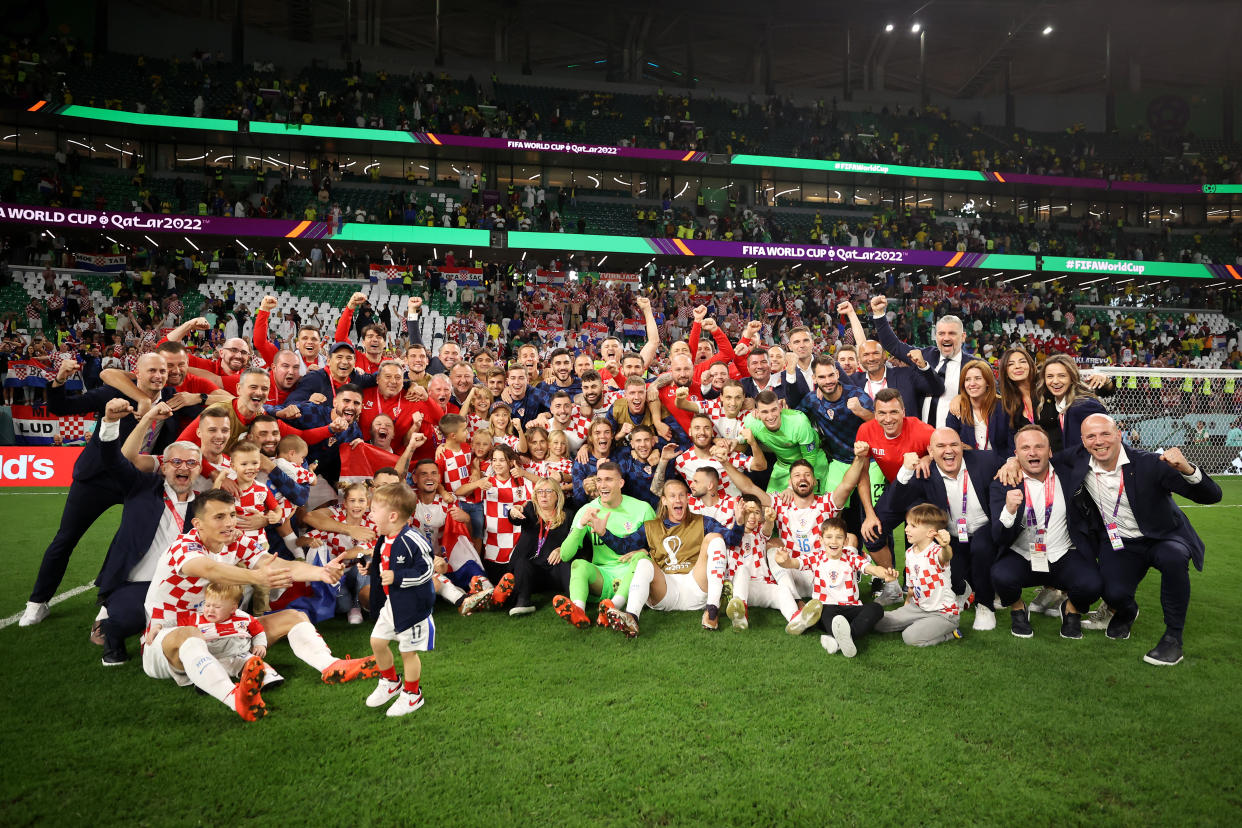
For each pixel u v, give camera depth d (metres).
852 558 4.96
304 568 3.99
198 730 3.48
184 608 3.98
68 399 5.43
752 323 7.83
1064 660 4.45
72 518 5.03
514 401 7.35
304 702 3.82
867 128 38.22
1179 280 33.72
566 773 3.05
